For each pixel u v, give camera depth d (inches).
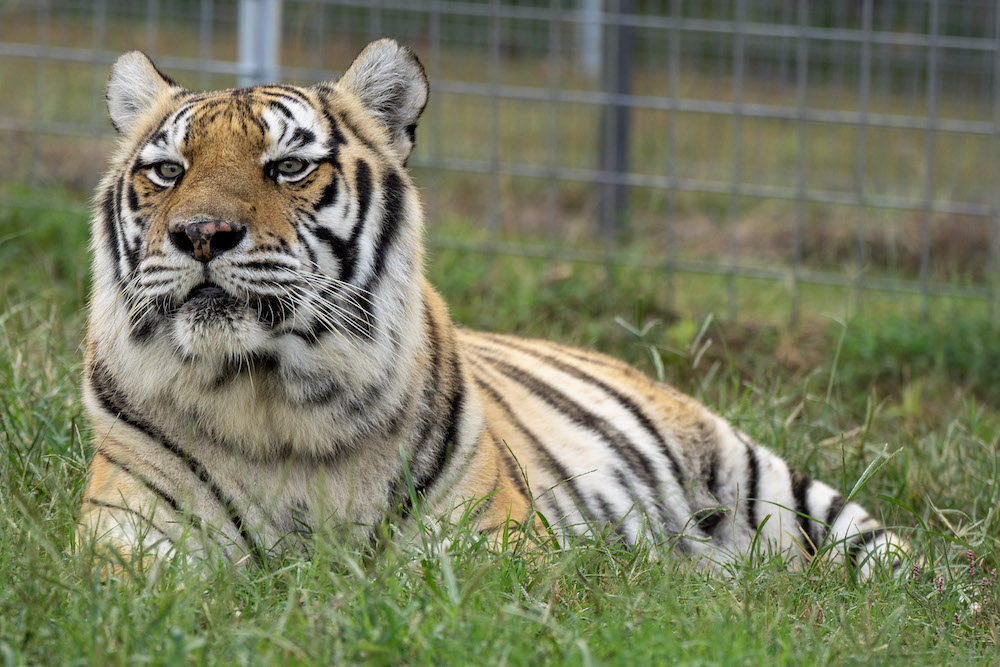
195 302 260.7
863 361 531.5
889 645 237.3
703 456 376.8
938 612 277.9
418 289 292.8
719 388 478.0
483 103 970.1
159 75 309.1
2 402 347.9
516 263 611.2
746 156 957.2
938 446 420.5
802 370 516.1
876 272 723.4
